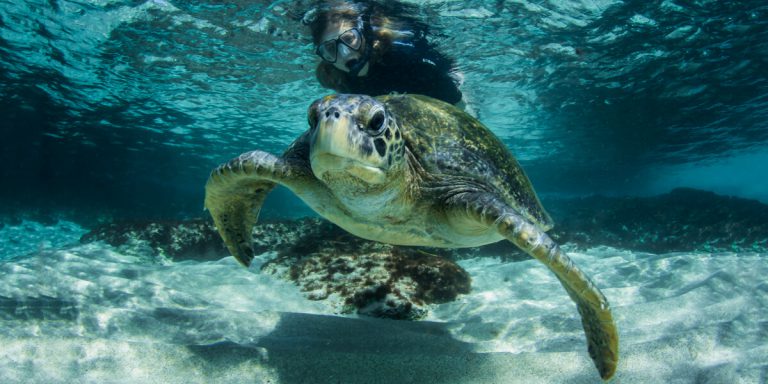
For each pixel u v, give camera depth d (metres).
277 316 3.33
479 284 5.42
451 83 9.16
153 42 9.92
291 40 9.59
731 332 2.79
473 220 2.68
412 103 3.36
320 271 4.80
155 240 7.38
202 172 32.09
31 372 2.12
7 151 19.59
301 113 15.64
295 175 2.90
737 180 41.56
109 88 13.36
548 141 21.41
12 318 2.93
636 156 26.42
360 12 7.88
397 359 2.51
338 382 2.32
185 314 3.27
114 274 5.03
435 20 8.47
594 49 10.25
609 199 16.44
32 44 10.14
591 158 27.06
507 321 3.46
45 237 11.36
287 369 2.38
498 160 3.42
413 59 8.70
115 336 2.89
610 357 2.23
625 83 12.66
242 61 10.91
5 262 5.41
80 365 2.22
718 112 16.06
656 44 10.11
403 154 2.68
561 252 2.20
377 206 2.75
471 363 2.49
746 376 2.30
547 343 3.03
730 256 6.19
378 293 4.29
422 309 4.23
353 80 8.45
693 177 38.59
